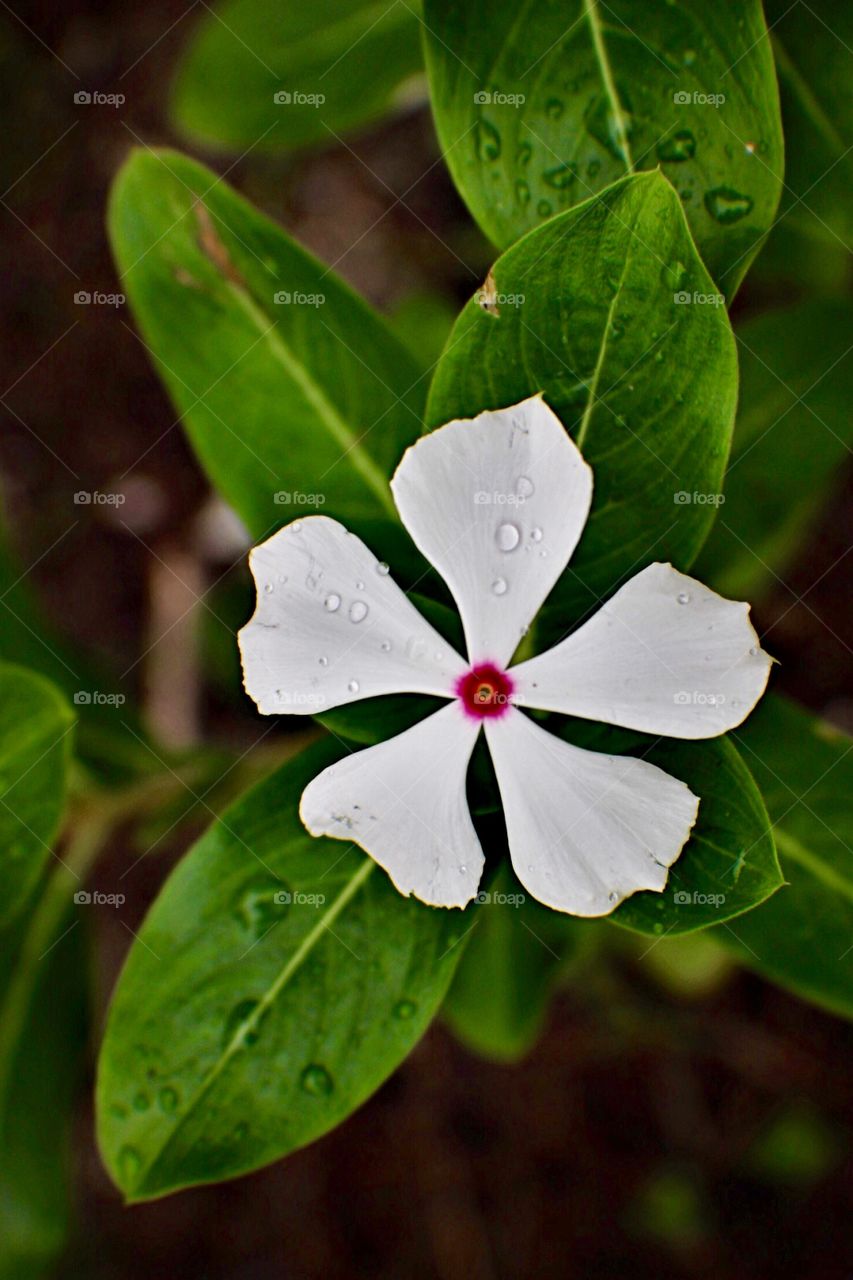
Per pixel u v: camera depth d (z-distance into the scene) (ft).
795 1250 0.99
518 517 0.56
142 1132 0.61
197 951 0.62
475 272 1.01
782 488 0.76
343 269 1.03
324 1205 1.03
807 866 0.64
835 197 0.70
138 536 1.01
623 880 0.56
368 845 0.56
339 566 0.56
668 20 0.59
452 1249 1.02
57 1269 1.00
